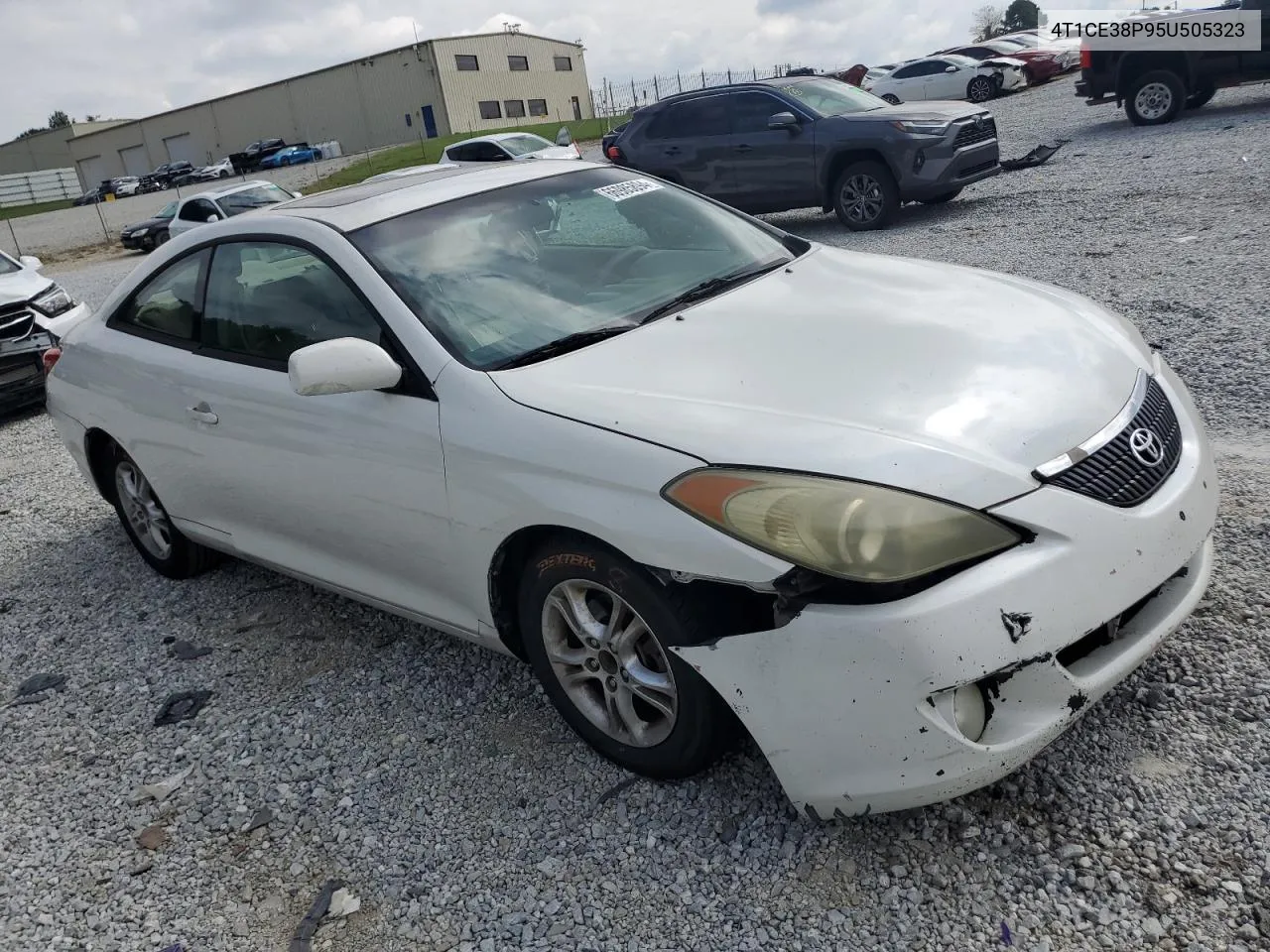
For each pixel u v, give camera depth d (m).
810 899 2.31
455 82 68.12
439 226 3.39
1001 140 16.34
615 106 43.03
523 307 3.14
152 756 3.36
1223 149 11.49
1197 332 5.56
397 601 3.34
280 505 3.58
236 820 2.96
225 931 2.55
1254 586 3.11
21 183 60.59
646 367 2.76
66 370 4.59
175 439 3.95
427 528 2.99
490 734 3.15
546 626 2.82
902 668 2.11
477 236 3.39
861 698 2.16
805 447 2.29
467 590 2.98
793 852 2.44
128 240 26.30
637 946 2.29
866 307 3.04
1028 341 2.75
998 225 9.79
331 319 3.25
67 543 5.49
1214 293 6.20
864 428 2.34
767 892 2.36
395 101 69.12
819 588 2.19
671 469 2.37
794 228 12.40
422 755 3.11
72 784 3.29
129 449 4.30
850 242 10.57
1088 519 2.28
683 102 12.23
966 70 26.05
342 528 3.35
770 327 2.93
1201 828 2.30
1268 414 4.39
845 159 11.16
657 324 3.05
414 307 3.05
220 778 3.17
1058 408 2.47
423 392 2.93
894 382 2.54
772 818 2.56
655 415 2.51
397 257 3.22
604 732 2.82
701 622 2.41
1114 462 2.42
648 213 3.84
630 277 3.41
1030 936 2.12
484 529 2.79
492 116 71.44
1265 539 3.36
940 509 2.17
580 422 2.57
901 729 2.14
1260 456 4.00
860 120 10.98
